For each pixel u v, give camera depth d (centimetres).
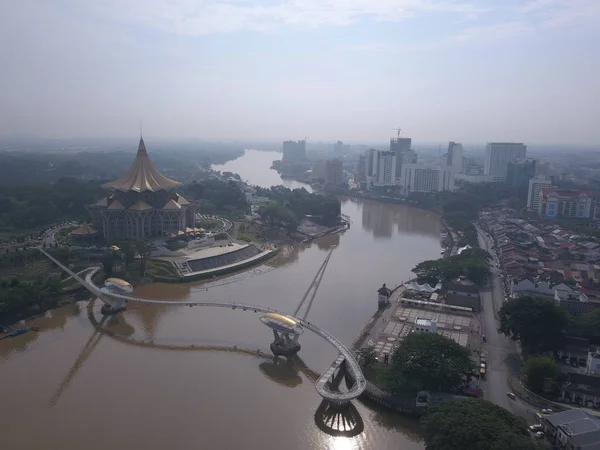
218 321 19712
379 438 12356
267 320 16675
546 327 15988
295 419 12950
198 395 14025
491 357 16400
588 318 17438
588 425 11538
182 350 17050
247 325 19325
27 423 12606
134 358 16438
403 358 13900
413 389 13200
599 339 17025
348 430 12625
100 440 11894
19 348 17262
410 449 11969
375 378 14575
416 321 18888
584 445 10944
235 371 15538
